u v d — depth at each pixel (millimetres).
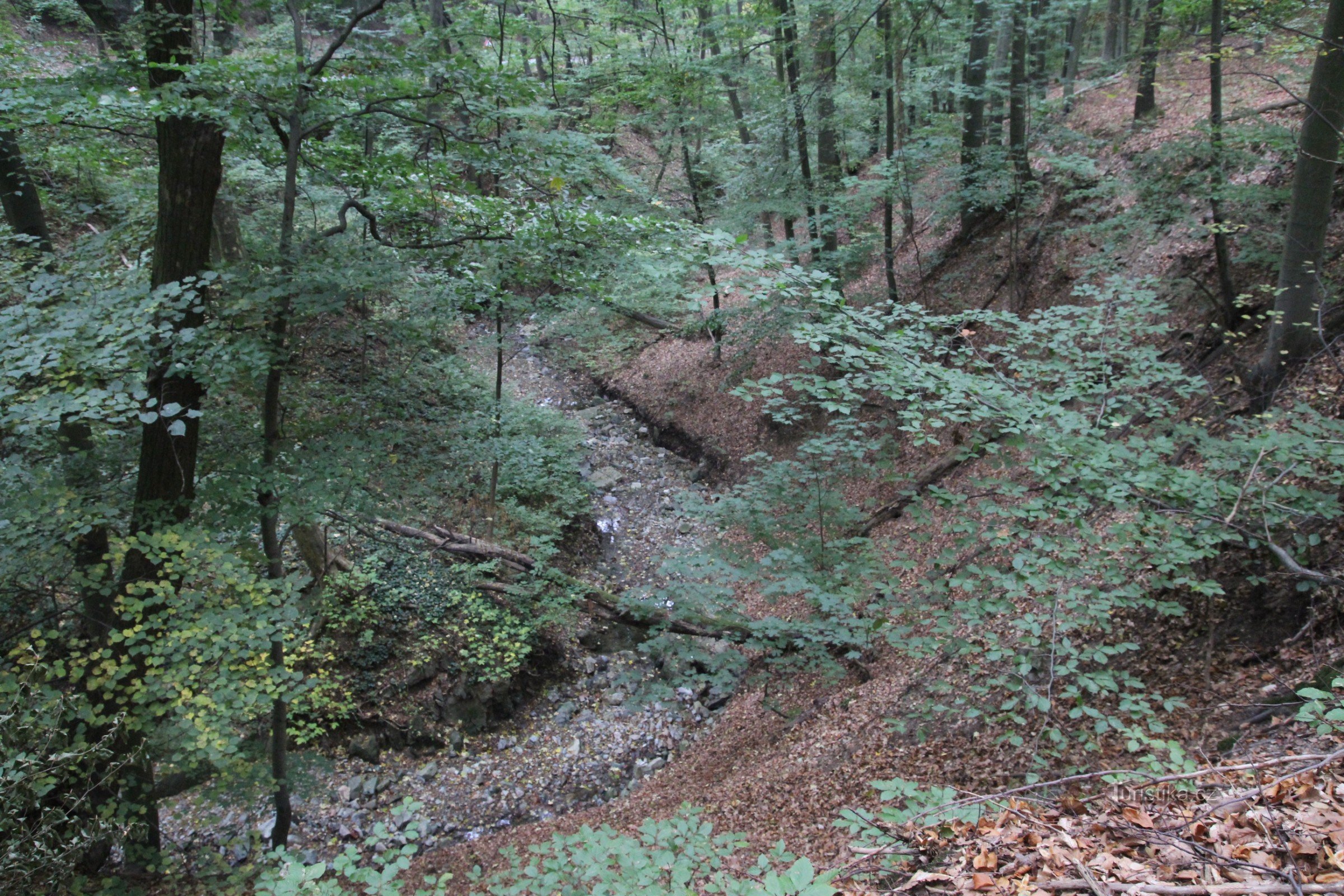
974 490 8125
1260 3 8219
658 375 18766
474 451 9227
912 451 12773
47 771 4602
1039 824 3852
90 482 6973
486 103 7016
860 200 13172
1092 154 14391
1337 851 3123
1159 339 10359
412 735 10344
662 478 16422
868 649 9727
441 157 7863
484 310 9836
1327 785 3688
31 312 5188
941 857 4117
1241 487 4801
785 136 13578
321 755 8508
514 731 10789
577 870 3670
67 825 5352
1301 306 7648
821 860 6301
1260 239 8906
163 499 6754
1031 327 5832
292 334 7680
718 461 16094
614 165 8086
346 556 11945
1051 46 16953
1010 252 13375
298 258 6816
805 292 5586
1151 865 3424
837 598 6789
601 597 11188
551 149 7312
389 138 9047
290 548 11867
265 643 5637
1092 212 12609
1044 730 5570
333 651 10656
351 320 7984
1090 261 10031
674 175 19234
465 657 10898
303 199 10891
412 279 8625
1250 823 3506
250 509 6977
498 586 11094
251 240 7633
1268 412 5363
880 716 8344
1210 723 5660
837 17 12273
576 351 20250
